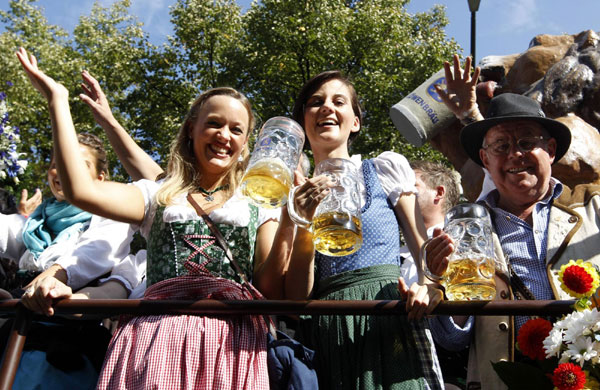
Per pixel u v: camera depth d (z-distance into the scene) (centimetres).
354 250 224
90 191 237
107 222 303
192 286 239
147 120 1942
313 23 1758
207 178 270
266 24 1795
